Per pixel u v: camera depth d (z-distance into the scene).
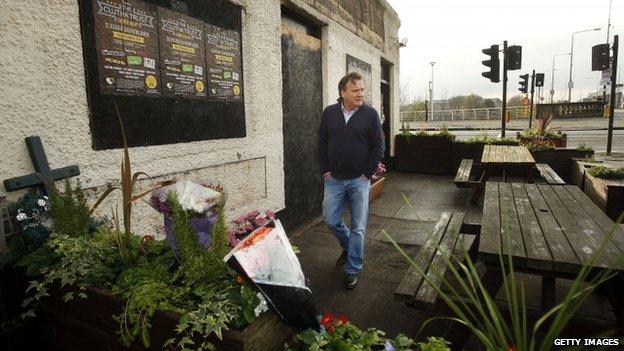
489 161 5.57
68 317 1.57
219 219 1.52
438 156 8.71
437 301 2.23
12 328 1.73
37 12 1.94
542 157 7.33
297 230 4.71
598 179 4.71
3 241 1.77
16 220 1.78
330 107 3.22
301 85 4.75
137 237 1.87
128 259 1.67
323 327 1.45
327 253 3.91
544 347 1.16
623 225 2.34
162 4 2.66
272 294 1.25
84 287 1.49
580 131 20.09
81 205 1.83
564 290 2.93
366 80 6.99
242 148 3.60
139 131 2.54
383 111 8.94
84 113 2.19
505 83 9.45
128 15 2.41
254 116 3.76
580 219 2.51
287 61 4.43
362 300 2.90
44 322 1.66
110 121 2.34
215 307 1.25
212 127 3.21
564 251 1.91
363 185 3.12
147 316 1.32
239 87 3.52
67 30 2.08
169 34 2.73
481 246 2.01
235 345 1.17
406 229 4.66
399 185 7.49
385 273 3.39
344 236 3.41
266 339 1.24
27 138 1.91
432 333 2.45
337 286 3.14
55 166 2.05
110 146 2.35
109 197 2.35
